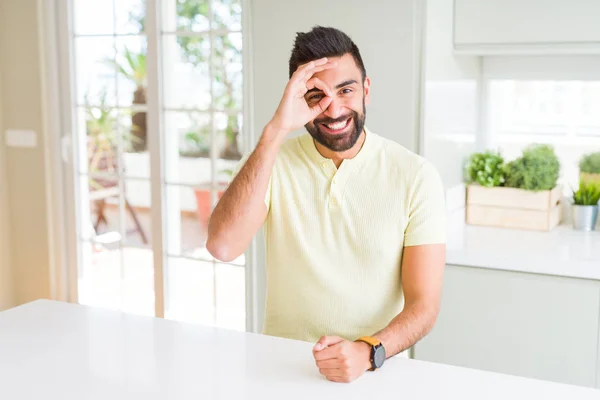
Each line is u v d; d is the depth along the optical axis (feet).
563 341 8.64
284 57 10.18
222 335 5.87
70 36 13.01
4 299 13.79
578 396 4.70
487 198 10.46
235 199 5.78
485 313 9.02
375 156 6.17
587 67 10.41
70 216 13.42
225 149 13.57
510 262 8.77
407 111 9.50
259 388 4.83
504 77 11.03
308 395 4.71
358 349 5.00
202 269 12.46
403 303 6.33
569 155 10.72
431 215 5.96
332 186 6.10
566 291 8.55
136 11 12.59
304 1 9.93
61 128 13.26
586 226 10.19
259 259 10.75
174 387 4.85
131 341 5.75
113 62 12.95
